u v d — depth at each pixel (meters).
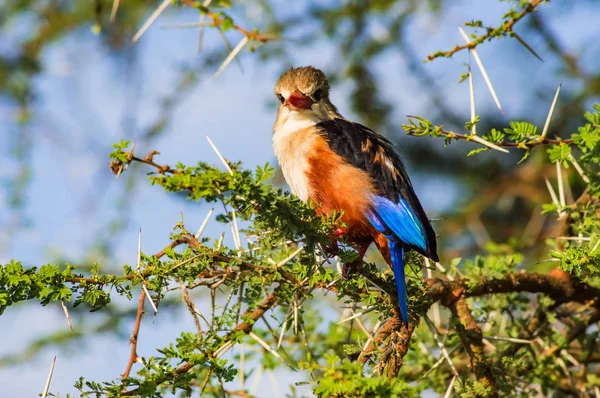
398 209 9.04
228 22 6.27
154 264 6.39
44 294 6.18
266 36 6.32
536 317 8.67
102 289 6.35
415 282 7.95
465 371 8.66
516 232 13.15
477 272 8.16
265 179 6.06
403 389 5.36
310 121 10.05
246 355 8.88
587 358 8.93
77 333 10.78
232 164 6.09
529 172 12.53
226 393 8.20
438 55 7.07
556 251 6.82
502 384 7.76
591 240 6.87
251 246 6.88
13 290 6.20
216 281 6.83
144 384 6.20
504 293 8.54
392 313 7.25
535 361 8.59
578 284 8.41
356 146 9.51
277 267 6.68
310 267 6.84
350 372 5.45
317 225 6.37
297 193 9.77
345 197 9.27
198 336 6.47
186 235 6.66
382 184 9.21
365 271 7.63
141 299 6.45
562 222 8.62
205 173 5.94
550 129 12.73
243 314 7.18
